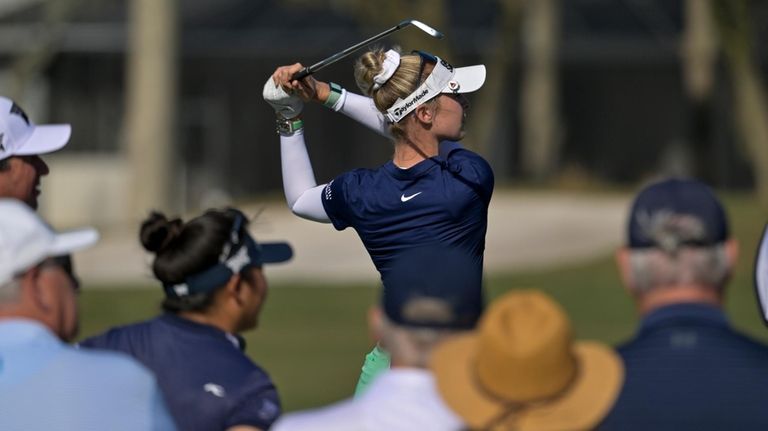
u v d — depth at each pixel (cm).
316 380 4838
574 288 7388
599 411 1272
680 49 11988
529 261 7869
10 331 1411
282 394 4531
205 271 1672
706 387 1347
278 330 6462
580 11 12275
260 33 11625
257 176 11956
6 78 11331
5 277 1405
